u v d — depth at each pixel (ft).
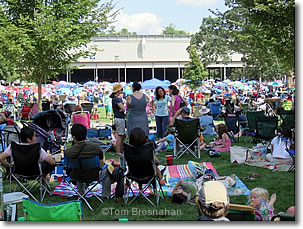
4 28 41.52
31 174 18.35
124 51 149.89
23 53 42.88
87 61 147.13
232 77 153.99
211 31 116.57
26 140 18.74
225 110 59.98
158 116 31.96
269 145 29.99
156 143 31.65
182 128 27.61
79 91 92.22
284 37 37.42
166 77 180.96
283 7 35.50
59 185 21.07
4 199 14.17
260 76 114.93
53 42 42.86
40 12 44.09
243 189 19.36
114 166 21.11
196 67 120.67
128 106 25.50
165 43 151.23
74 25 43.83
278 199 17.76
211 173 20.62
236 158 26.11
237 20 55.06
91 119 62.80
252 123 34.65
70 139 37.73
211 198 10.32
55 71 46.57
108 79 183.52
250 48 46.80
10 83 139.95
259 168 24.22
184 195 17.98
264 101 58.70
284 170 23.36
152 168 17.51
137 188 19.72
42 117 26.76
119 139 28.48
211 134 39.63
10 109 61.21
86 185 18.71
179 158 28.07
